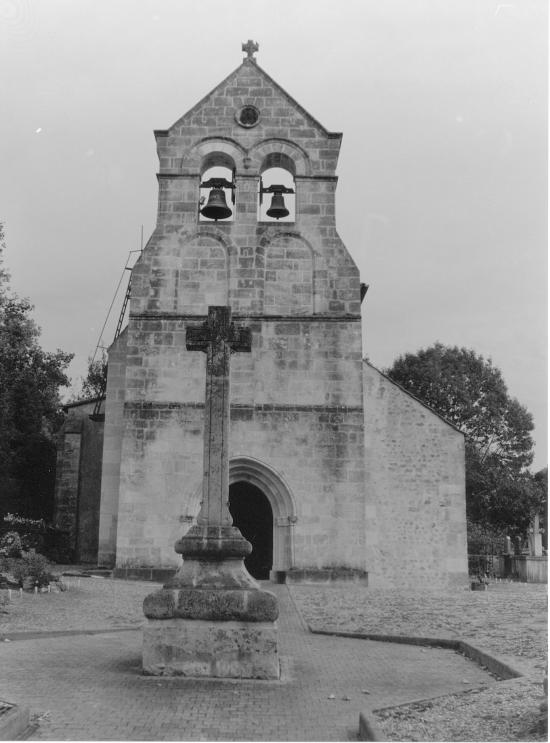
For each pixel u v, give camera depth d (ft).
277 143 79.71
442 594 67.21
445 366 159.63
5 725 22.08
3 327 106.83
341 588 70.13
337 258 77.36
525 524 146.20
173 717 26.14
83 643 39.78
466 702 26.43
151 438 73.26
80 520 93.76
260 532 84.79
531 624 46.73
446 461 80.28
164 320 75.41
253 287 76.43
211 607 33.01
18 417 115.85
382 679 33.27
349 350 75.36
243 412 73.92
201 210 77.82
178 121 79.71
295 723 26.03
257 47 81.97
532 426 159.33
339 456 73.31
